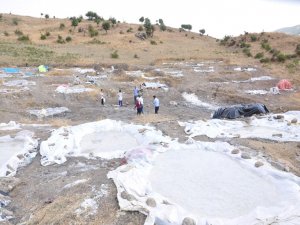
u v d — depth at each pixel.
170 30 74.75
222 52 52.62
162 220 8.32
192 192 9.89
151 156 12.13
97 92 25.89
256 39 62.31
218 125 16.91
